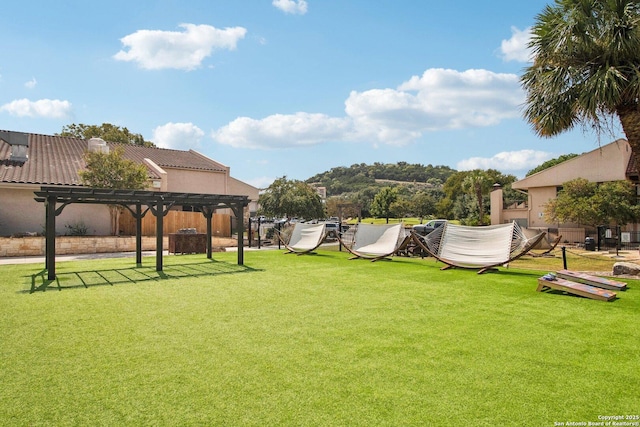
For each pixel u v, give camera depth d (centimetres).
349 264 1248
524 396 325
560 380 357
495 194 3025
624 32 961
